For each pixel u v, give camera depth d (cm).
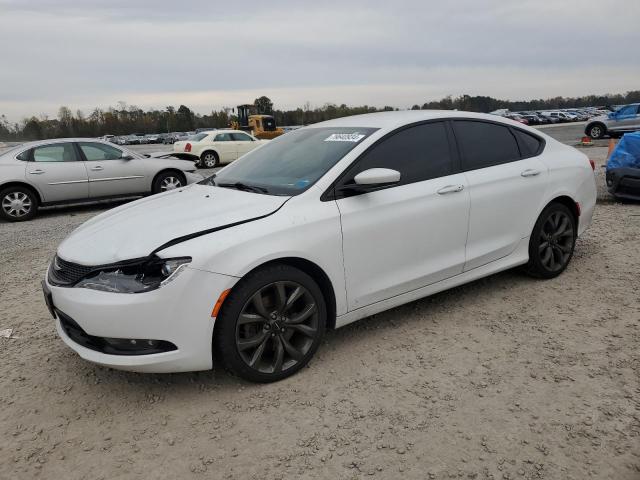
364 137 371
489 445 257
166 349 292
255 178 384
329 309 346
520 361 335
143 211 358
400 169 374
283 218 319
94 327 288
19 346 389
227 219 313
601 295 435
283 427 278
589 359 334
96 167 1024
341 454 255
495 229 422
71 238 346
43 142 1003
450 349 354
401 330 386
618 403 286
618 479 232
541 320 393
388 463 248
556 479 234
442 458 250
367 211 348
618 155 811
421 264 380
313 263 325
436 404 292
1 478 248
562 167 468
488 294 448
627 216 712
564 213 470
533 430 267
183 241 296
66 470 253
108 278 291
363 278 351
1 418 297
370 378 322
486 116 443
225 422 285
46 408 306
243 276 300
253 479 242
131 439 274
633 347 347
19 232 846
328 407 294
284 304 317
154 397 312
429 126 400
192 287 287
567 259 482
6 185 952
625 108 2427
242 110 3691
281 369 322
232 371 311
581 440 258
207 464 253
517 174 433
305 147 399
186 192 402
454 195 391
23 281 551
